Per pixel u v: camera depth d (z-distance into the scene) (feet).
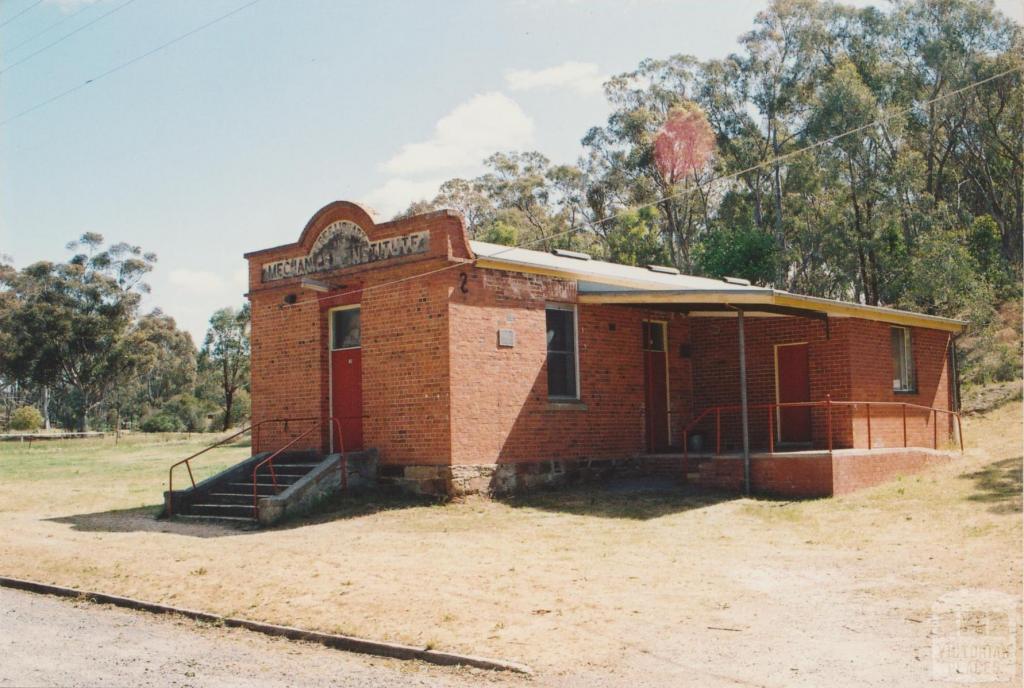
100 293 254.06
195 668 26.30
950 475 59.57
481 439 59.21
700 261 167.84
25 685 24.26
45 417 297.12
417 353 59.41
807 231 185.88
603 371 68.08
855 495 55.36
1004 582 32.48
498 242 181.06
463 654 26.50
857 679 23.02
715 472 61.21
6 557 45.68
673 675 24.04
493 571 37.99
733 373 73.10
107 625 32.58
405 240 60.64
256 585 36.88
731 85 196.65
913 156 172.04
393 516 53.93
